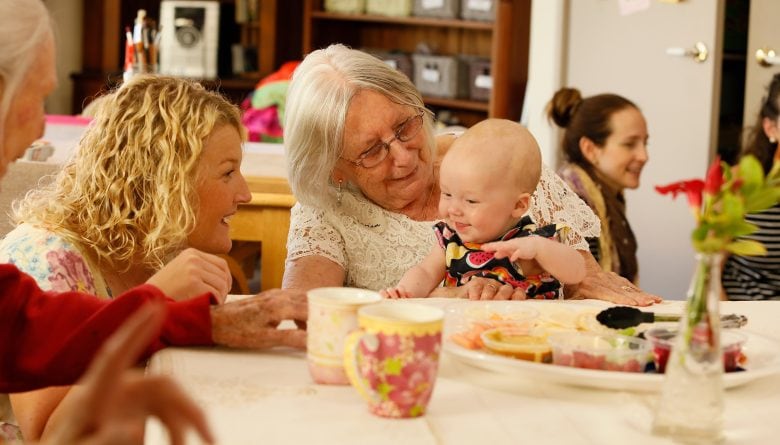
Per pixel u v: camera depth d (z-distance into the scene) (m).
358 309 1.20
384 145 2.09
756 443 1.08
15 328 1.33
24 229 1.65
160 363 1.30
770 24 4.38
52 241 1.60
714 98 4.46
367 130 2.07
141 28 3.58
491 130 1.96
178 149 1.67
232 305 1.40
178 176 1.66
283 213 2.71
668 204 4.59
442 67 5.56
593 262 2.23
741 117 5.08
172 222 1.66
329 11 5.93
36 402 1.56
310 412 1.13
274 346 1.39
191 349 1.38
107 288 1.68
